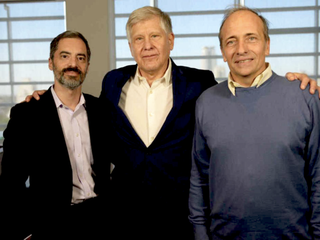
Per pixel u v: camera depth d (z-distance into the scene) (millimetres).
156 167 1409
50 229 1437
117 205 1498
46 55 3561
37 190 1463
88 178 1592
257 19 1107
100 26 3340
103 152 1641
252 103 1099
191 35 3496
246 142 1078
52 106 1510
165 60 1469
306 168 1109
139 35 1407
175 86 1463
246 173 1067
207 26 3463
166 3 3463
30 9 3506
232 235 1124
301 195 1077
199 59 3529
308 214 1100
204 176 1286
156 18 1402
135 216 1456
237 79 1148
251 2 3418
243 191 1073
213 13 3436
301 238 1078
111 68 3486
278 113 1064
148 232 1437
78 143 1559
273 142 1050
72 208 1479
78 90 1581
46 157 1462
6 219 1414
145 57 1423
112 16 3449
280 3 3387
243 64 1091
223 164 1118
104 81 1650
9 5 3512
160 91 1494
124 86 1572
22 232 1436
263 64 1132
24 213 1449
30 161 1466
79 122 1583
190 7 3449
